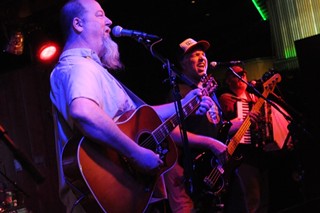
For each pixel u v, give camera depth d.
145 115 2.43
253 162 4.32
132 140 2.13
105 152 2.08
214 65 3.63
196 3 6.08
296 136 4.57
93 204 2.00
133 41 6.14
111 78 2.28
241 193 3.24
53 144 5.53
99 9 2.40
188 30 6.65
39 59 4.74
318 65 4.97
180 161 3.19
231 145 3.29
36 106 5.61
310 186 4.70
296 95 5.57
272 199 5.23
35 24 4.76
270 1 6.27
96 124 1.95
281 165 5.23
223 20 6.71
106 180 2.04
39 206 5.46
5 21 4.67
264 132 4.33
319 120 4.88
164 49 6.39
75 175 1.99
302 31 5.92
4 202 4.94
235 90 4.50
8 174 5.45
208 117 3.32
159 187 2.36
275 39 6.29
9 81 5.76
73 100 1.97
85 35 2.31
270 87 4.34
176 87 2.59
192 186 2.66
